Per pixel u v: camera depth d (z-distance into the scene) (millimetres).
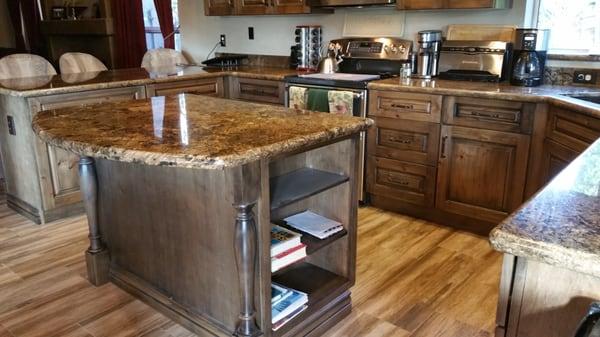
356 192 2041
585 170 1167
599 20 2973
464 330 2064
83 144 1570
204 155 1423
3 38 8055
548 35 2951
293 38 4359
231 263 1764
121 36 6055
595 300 792
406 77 3453
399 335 2035
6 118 3230
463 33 3344
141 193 2059
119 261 2367
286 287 2027
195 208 1824
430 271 2561
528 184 2736
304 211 2193
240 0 4234
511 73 3078
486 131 2812
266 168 1611
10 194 3484
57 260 2703
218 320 1920
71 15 6930
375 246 2857
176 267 2027
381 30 3781
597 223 845
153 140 1600
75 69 3963
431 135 3031
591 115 2158
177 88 3768
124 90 3404
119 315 2168
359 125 1895
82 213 3398
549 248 759
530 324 876
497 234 817
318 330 2023
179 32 5480
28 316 2170
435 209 3166
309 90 3498
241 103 2383
